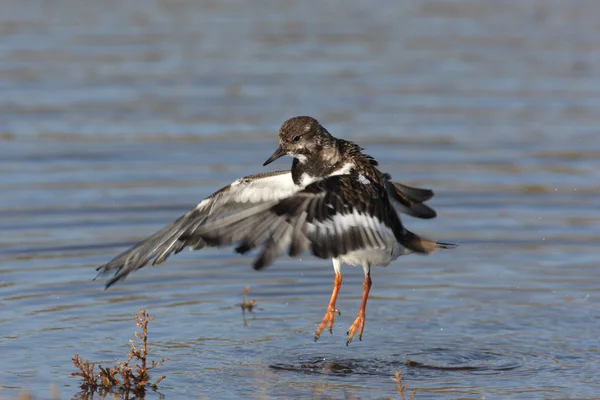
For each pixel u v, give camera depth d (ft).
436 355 37.09
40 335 37.96
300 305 42.47
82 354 36.27
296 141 36.17
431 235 50.03
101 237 48.67
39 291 42.55
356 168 35.68
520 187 55.98
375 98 67.77
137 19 82.69
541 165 58.85
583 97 68.64
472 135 62.75
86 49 74.69
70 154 58.90
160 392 33.40
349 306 42.39
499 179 57.00
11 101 65.57
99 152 59.36
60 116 63.87
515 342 38.32
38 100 65.92
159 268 46.42
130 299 42.39
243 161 58.70
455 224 51.52
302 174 35.99
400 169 58.08
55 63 71.77
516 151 60.70
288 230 30.60
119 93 67.56
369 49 77.05
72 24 80.33
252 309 41.78
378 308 42.14
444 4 89.76
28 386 33.40
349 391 33.58
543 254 48.01
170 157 58.95
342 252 30.86
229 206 34.55
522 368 35.70
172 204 52.80
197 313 41.11
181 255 48.26
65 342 37.42
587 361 36.29
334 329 39.83
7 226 49.62
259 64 73.26
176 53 74.74
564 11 87.92
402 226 34.71
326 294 43.93
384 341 38.55
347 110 65.87
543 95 69.05
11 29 78.33
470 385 34.09
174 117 64.44
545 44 78.84
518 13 87.45
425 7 88.84
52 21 80.89
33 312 40.24
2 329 38.37
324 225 30.91
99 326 39.19
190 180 55.88
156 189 54.70
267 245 30.45
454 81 71.31
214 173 57.00
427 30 82.02
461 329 39.75
